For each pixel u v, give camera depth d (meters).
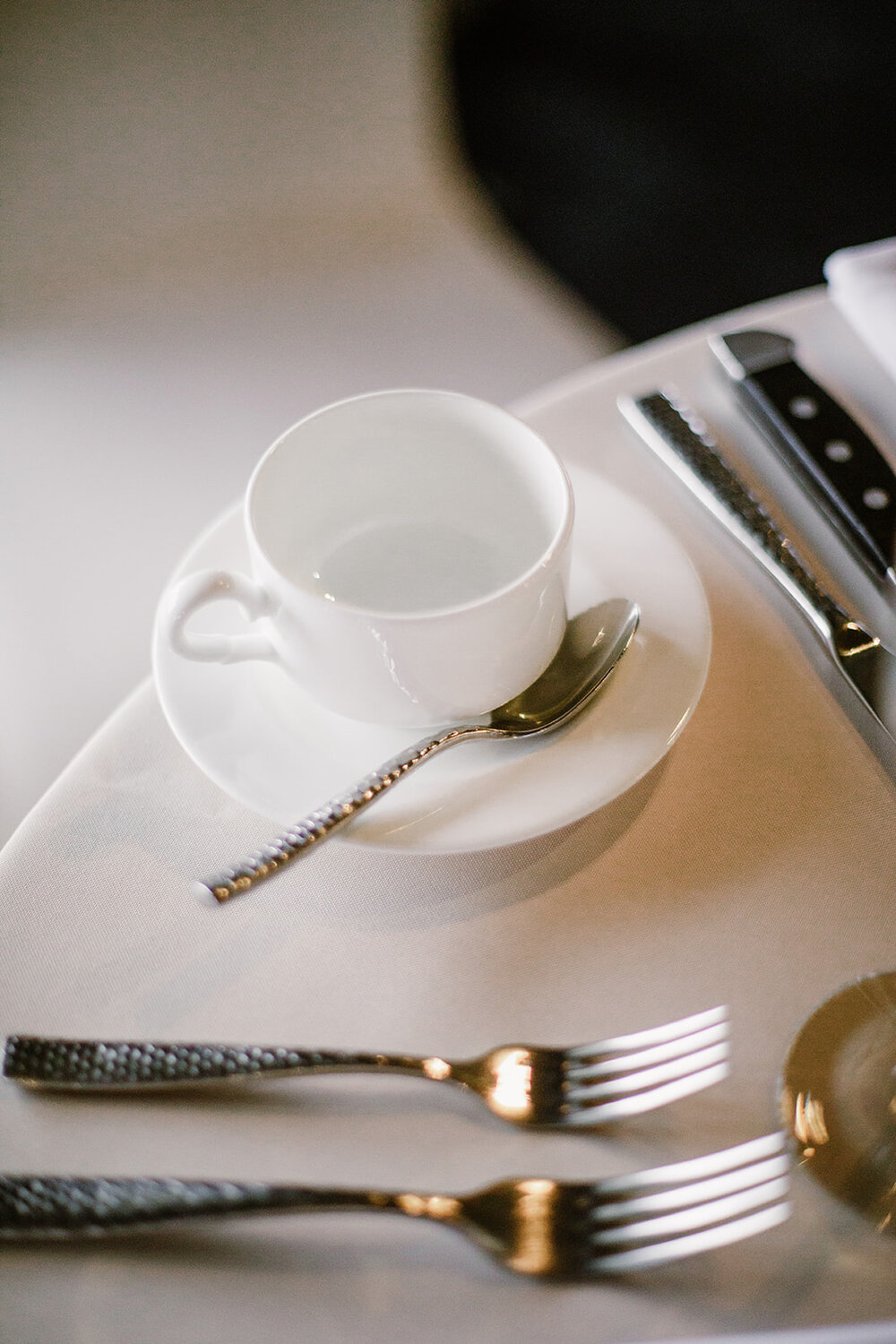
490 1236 0.39
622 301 1.58
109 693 0.76
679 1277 0.39
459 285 1.00
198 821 0.48
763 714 0.51
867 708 0.50
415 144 1.09
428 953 0.46
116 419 0.90
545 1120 0.42
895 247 0.62
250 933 0.46
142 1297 0.39
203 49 1.06
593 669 0.49
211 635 0.48
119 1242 0.40
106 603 0.80
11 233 1.01
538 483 0.50
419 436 0.52
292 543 0.52
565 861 0.47
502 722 0.49
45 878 0.47
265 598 0.47
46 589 0.81
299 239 1.03
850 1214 0.40
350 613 0.45
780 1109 0.42
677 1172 0.40
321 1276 0.40
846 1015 0.43
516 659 0.47
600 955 0.45
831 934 0.46
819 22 2.04
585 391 0.61
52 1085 0.43
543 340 0.95
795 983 0.45
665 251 1.65
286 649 0.48
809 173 1.75
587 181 1.76
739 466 0.58
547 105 1.90
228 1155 0.42
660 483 0.58
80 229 1.02
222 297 0.98
